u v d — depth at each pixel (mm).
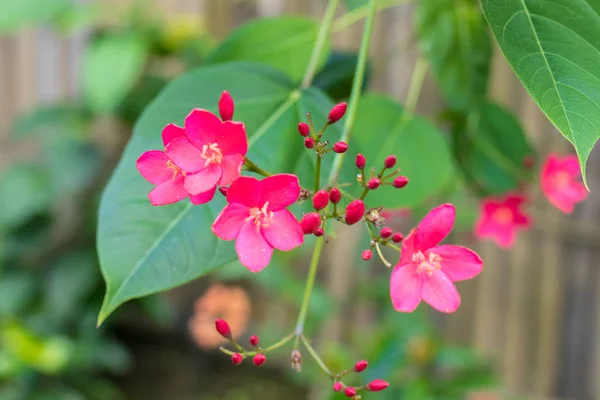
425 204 827
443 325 1253
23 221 1273
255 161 477
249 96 490
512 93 1093
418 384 849
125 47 1070
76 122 1245
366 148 536
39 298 1296
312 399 1357
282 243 437
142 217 456
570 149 1079
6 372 1078
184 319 1500
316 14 1211
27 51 1404
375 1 496
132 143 471
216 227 435
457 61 585
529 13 426
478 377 877
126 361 1451
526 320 1203
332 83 559
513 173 627
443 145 539
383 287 1091
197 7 1297
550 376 1200
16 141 1434
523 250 1191
